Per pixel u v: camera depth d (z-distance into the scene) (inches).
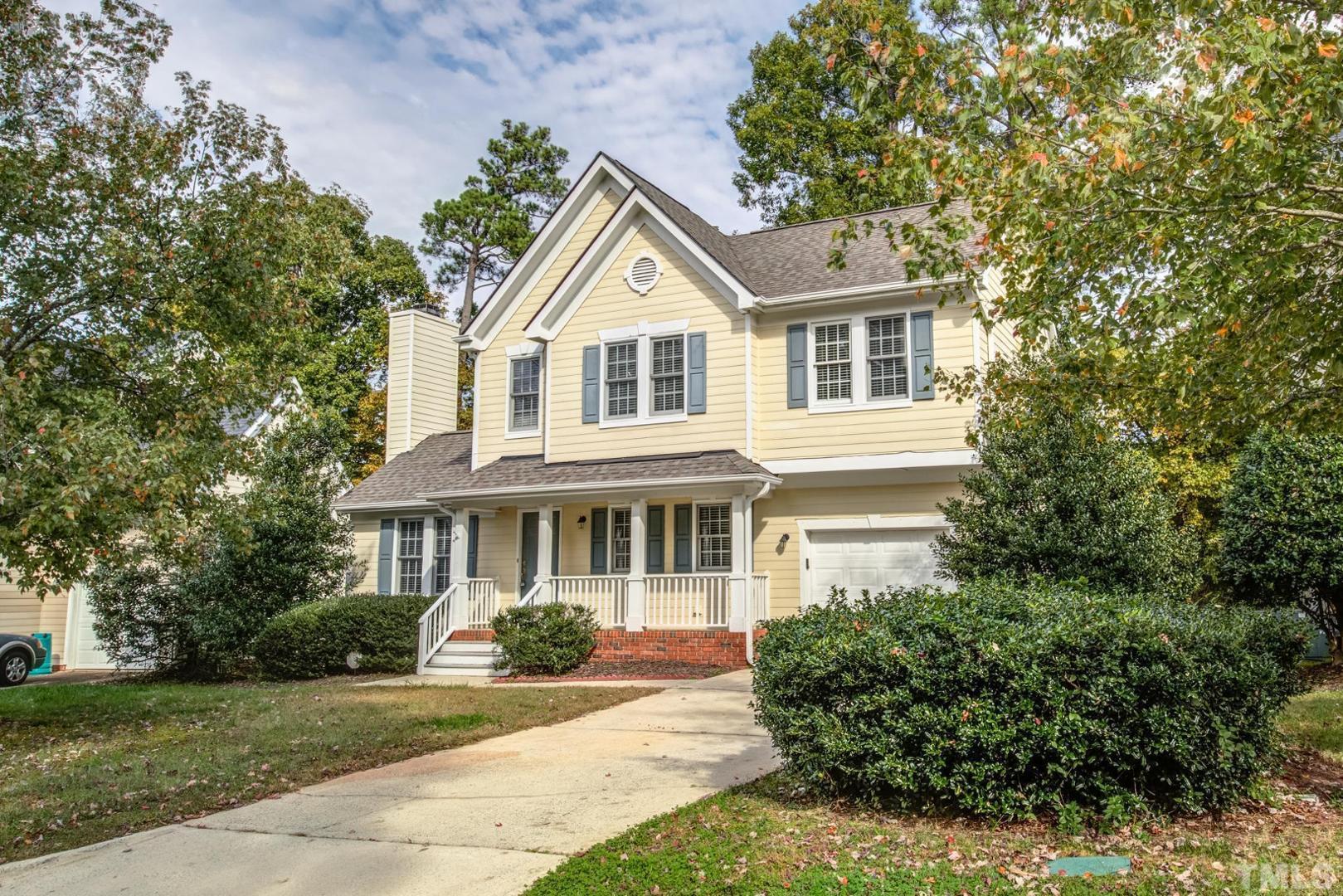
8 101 490.3
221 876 251.1
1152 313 275.9
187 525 484.7
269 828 292.8
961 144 298.5
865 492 708.0
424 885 236.4
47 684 836.6
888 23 303.7
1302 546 534.6
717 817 274.5
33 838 290.4
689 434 737.6
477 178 1763.0
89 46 524.7
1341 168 267.0
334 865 255.0
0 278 481.1
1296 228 266.2
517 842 266.1
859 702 267.6
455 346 1082.7
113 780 360.8
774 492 733.9
